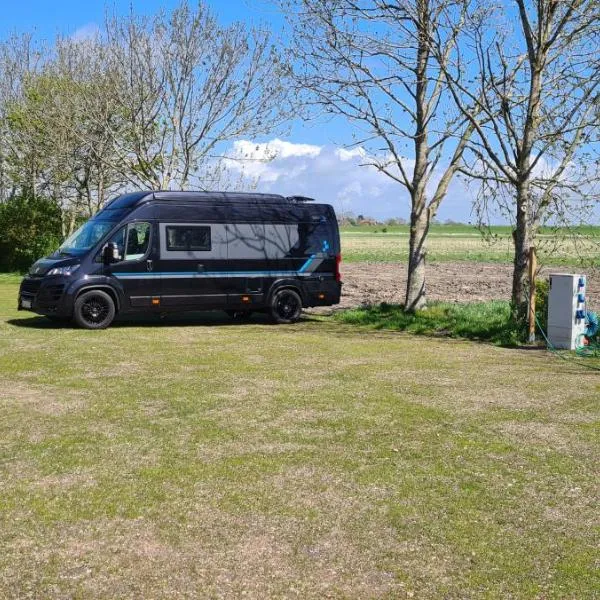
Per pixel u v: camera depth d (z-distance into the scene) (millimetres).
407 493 6188
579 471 6789
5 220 35406
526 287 15906
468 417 8680
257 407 9062
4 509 5777
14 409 8883
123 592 4512
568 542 5270
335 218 18844
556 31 15195
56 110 31047
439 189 18625
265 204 18000
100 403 9211
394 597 4477
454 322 16828
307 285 18375
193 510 5785
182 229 17047
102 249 16391
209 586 4594
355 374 11273
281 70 17953
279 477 6547
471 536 5352
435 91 18312
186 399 9461
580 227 15836
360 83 17578
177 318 19328
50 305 16125
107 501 5953
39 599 4426
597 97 15398
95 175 31891
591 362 12680
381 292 27109
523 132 16109
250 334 15984
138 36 26641
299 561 4938
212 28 26250
